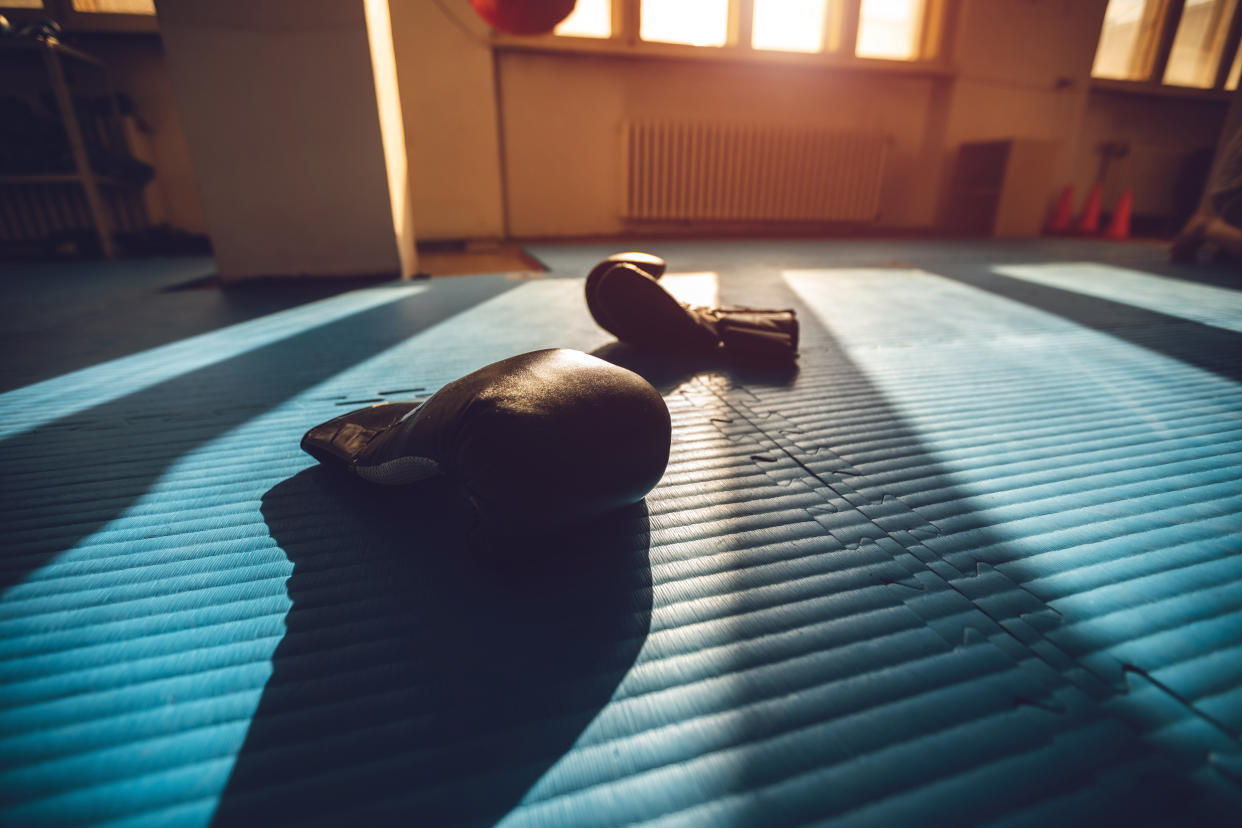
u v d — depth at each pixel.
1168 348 1.91
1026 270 3.61
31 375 1.68
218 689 0.62
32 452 1.19
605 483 0.77
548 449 0.72
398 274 3.31
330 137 3.04
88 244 4.65
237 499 1.01
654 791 0.51
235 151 2.99
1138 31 6.89
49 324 2.33
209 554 0.86
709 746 0.56
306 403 1.45
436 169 5.38
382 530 0.92
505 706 0.60
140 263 4.25
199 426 1.32
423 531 0.91
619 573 0.81
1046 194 6.20
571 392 0.77
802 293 2.85
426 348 1.92
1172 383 1.58
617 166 5.88
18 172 4.45
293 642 0.69
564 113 5.62
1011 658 0.66
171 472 1.11
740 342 1.72
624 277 1.69
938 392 1.52
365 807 0.50
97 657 0.67
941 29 6.12
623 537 0.89
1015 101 6.46
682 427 1.30
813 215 6.27
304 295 2.90
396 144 3.38
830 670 0.65
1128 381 1.60
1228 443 1.21
